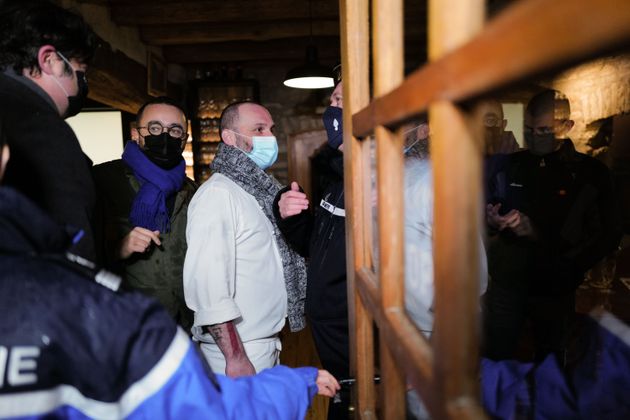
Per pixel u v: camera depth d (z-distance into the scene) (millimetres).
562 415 625
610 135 3713
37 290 471
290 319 1619
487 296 1794
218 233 1412
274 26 4223
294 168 5242
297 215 1552
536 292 1856
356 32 784
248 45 4711
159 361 529
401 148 541
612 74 3570
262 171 1606
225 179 1539
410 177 1025
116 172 1697
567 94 3965
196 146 4855
